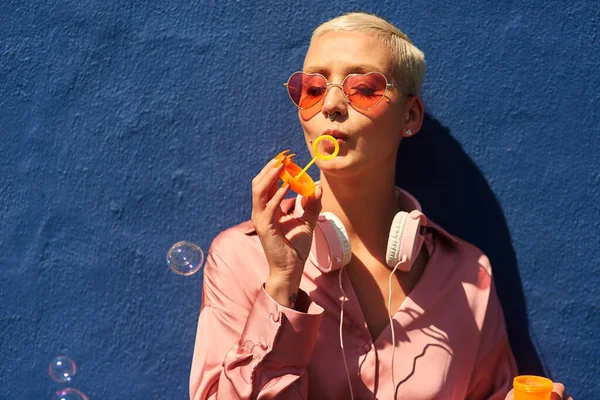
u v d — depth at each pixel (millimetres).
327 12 1703
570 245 1674
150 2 1715
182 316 1679
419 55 1467
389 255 1385
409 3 1699
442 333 1437
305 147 1690
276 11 1704
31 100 1712
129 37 1710
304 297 1319
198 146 1691
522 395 1298
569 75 1696
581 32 1704
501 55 1696
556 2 1708
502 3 1704
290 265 1293
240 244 1489
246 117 1694
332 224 1357
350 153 1345
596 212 1679
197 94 1697
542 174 1681
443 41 1697
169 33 1707
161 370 1676
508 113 1688
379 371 1395
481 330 1480
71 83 1709
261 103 1695
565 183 1680
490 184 1680
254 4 1705
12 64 1717
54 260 1690
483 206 1679
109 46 1710
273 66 1698
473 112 1688
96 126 1702
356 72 1364
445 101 1690
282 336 1269
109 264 1687
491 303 1528
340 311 1416
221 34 1704
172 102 1698
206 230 1685
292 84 1381
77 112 1706
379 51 1382
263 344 1271
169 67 1704
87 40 1713
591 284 1673
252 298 1443
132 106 1700
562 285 1671
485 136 1685
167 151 1692
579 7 1708
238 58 1700
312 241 1388
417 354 1409
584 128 1690
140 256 1685
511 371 1570
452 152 1685
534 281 1670
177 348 1677
